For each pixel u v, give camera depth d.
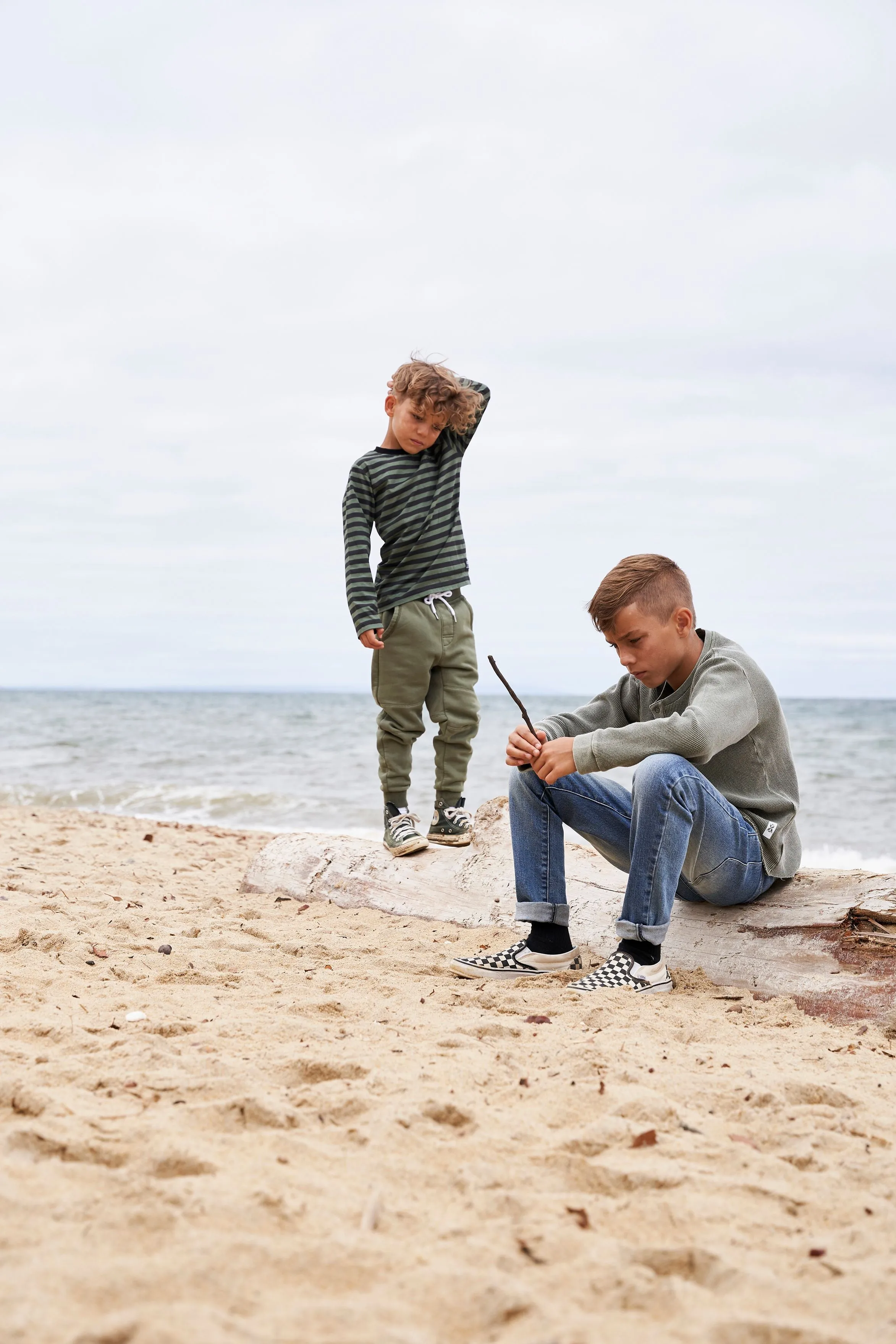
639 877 2.99
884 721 29.78
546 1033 2.65
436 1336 1.28
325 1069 2.28
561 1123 2.04
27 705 47.59
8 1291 1.30
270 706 45.78
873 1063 2.54
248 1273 1.39
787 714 36.56
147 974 3.27
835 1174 1.82
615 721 3.43
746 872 3.13
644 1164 1.81
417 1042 2.53
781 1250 1.55
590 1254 1.48
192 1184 1.63
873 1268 1.48
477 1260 1.46
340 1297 1.35
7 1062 2.24
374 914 4.26
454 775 4.32
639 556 3.06
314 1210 1.59
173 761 17.22
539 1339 1.25
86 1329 1.20
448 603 4.12
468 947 3.71
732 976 3.22
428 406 3.91
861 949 3.09
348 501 4.09
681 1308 1.35
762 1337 1.29
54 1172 1.67
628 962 3.08
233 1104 1.99
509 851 4.14
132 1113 1.98
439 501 4.13
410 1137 1.89
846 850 9.39
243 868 6.13
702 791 2.94
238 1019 2.70
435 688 4.23
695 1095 2.20
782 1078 2.29
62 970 3.26
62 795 11.69
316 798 12.05
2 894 4.53
